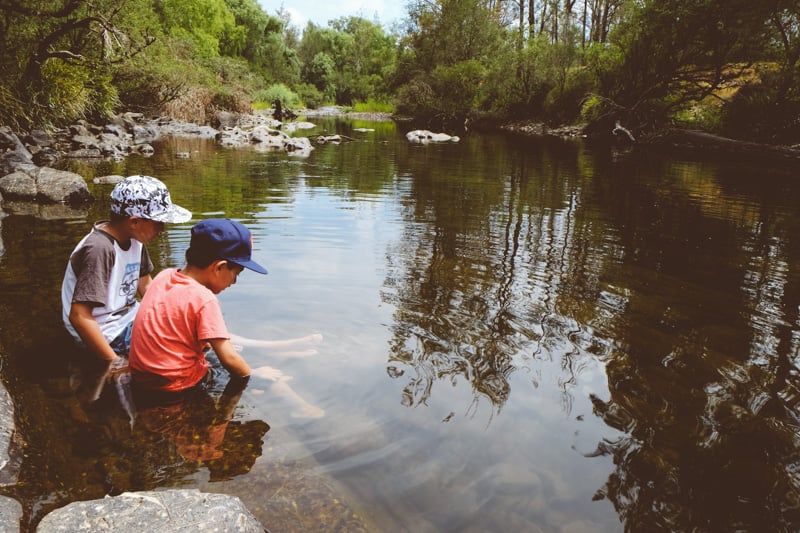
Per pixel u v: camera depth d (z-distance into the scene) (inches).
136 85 730.8
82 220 225.3
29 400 91.5
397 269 170.7
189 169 394.9
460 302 143.8
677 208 299.0
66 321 111.3
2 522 62.1
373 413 90.6
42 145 432.8
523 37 1234.6
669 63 750.5
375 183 362.9
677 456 81.9
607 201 314.5
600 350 117.9
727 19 669.9
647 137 751.7
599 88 907.4
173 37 911.7
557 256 193.9
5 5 407.8
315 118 1425.9
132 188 107.0
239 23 1943.9
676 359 114.8
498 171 444.1
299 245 196.1
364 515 67.5
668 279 171.8
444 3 1350.9
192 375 97.9
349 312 134.3
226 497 66.8
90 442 81.4
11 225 211.5
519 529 65.7
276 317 130.0
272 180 358.3
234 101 1056.2
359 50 2475.4
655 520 68.3
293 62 2256.4
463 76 1241.4
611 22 1157.1
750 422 92.0
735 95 723.4
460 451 80.9
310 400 94.3
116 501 64.9
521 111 1125.7
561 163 511.2
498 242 211.8
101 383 98.3
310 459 78.4
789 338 128.4
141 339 97.4
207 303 98.3
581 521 67.4
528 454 80.7
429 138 797.2
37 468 74.5
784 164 531.2
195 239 102.7
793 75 639.8
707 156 595.2
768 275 180.1
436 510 68.6
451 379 103.1
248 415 89.6
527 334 124.6
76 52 507.8
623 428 88.7
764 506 71.6
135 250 114.7
